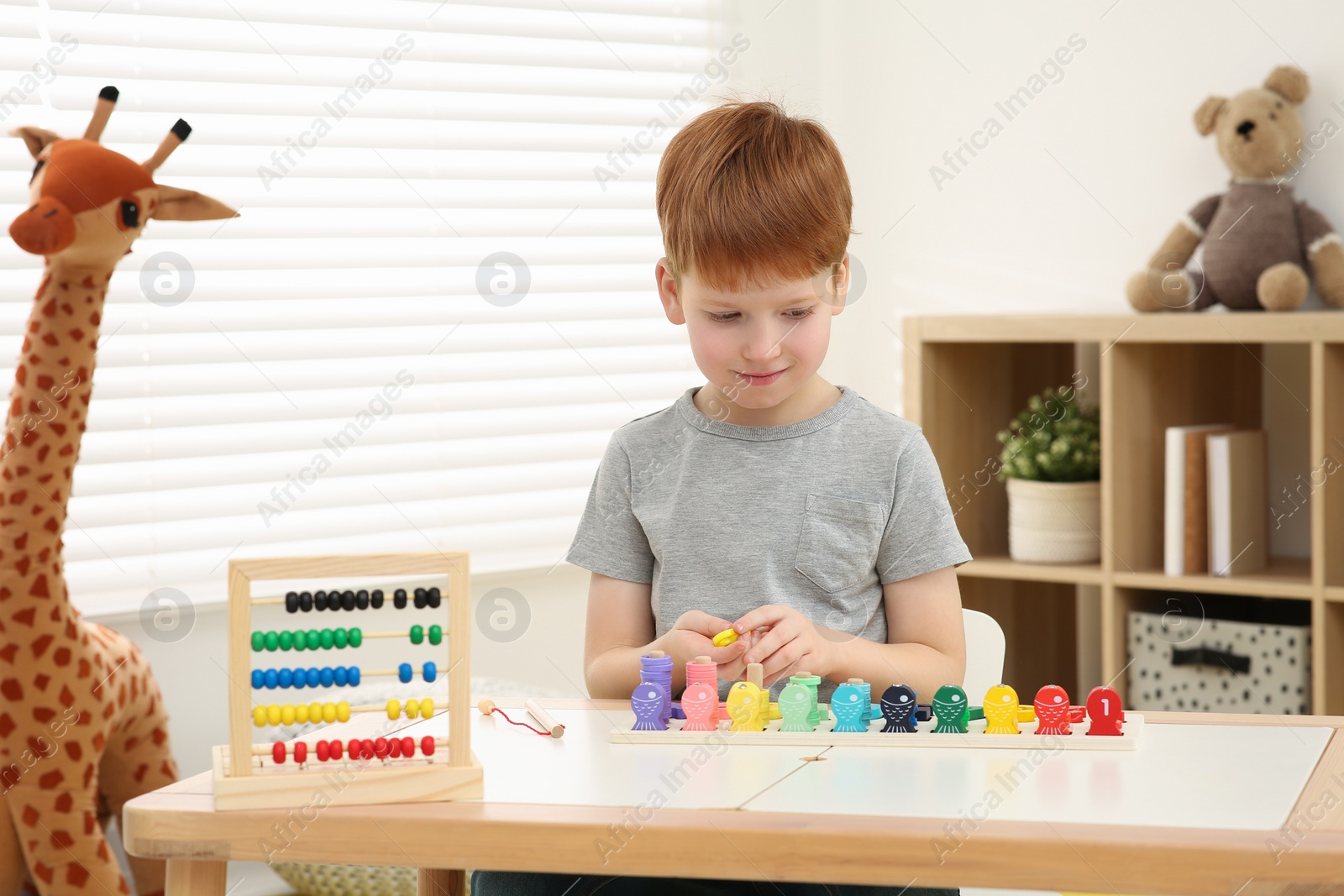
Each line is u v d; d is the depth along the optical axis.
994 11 2.52
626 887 1.02
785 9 2.74
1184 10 2.26
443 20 2.38
